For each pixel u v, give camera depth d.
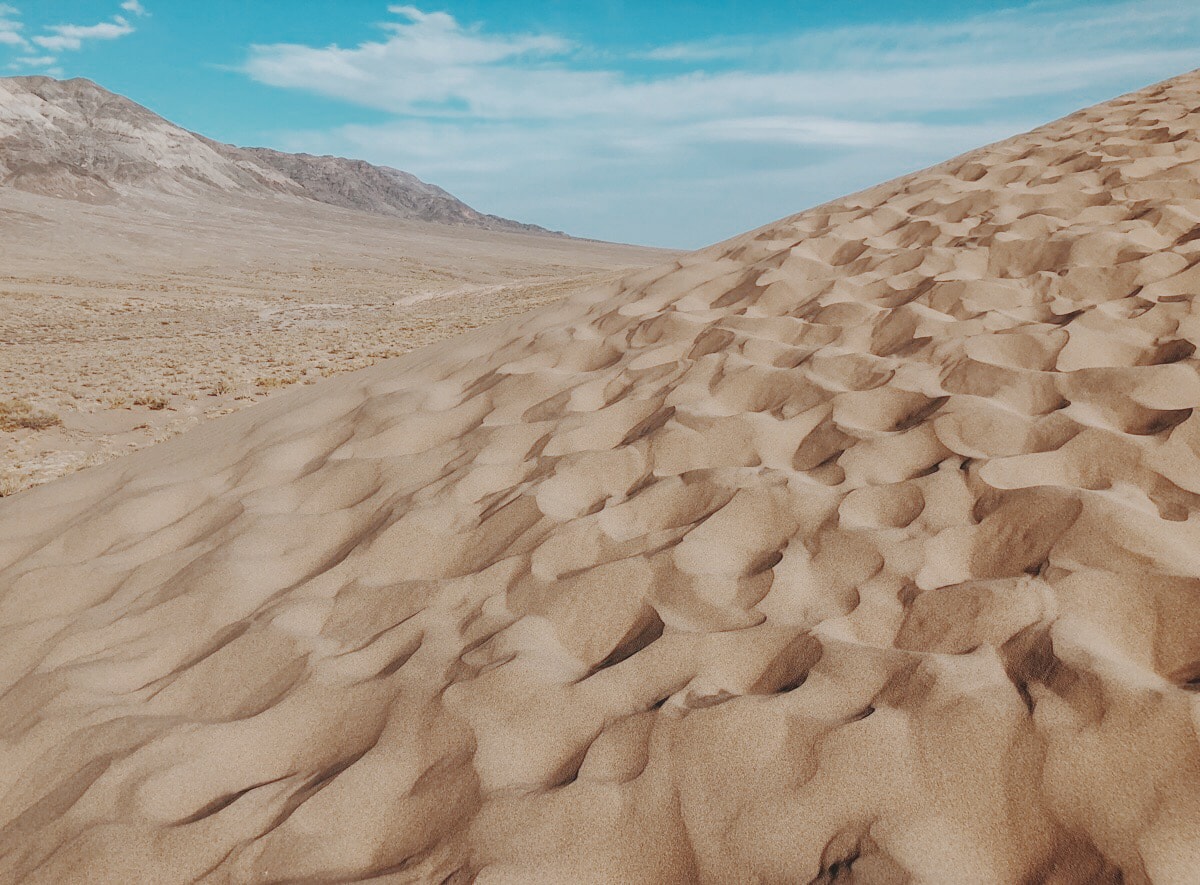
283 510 3.96
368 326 30.94
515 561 2.94
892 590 2.38
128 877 1.92
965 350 3.77
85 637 3.05
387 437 4.56
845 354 4.08
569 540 2.97
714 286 6.06
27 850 2.06
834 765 1.81
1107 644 1.99
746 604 2.45
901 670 2.02
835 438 3.33
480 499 3.57
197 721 2.47
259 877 1.87
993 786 1.70
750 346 4.50
